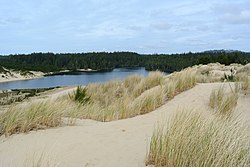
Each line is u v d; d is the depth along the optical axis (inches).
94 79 1718.8
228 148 121.7
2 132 213.6
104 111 310.7
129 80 573.3
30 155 162.1
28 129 216.4
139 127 212.7
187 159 122.7
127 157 147.3
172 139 135.7
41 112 233.8
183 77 451.5
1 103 350.3
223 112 264.4
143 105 316.5
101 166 139.4
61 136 197.9
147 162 136.0
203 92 367.9
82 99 414.3
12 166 149.5
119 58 3666.3
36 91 887.7
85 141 180.9
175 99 356.8
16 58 3939.5
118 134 193.9
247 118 241.6
